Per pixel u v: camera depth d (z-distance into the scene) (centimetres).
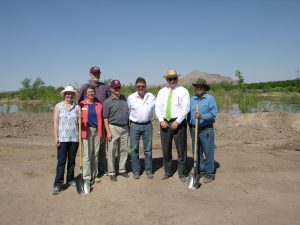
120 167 641
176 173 671
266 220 473
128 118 623
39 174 676
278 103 2139
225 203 534
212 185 614
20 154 848
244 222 467
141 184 615
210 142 619
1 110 2159
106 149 661
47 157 816
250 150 892
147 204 533
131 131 626
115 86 595
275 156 811
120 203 539
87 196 566
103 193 578
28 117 1384
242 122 1256
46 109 1959
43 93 2145
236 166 716
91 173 628
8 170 696
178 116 600
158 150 901
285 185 619
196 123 600
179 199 551
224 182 629
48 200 555
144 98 612
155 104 623
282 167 716
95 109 602
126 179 634
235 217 482
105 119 604
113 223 473
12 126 1273
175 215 491
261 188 603
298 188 606
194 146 607
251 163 739
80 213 507
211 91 2316
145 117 615
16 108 2273
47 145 1020
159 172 680
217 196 564
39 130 1284
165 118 608
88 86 598
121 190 590
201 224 461
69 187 601
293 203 538
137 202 542
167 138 617
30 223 477
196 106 601
